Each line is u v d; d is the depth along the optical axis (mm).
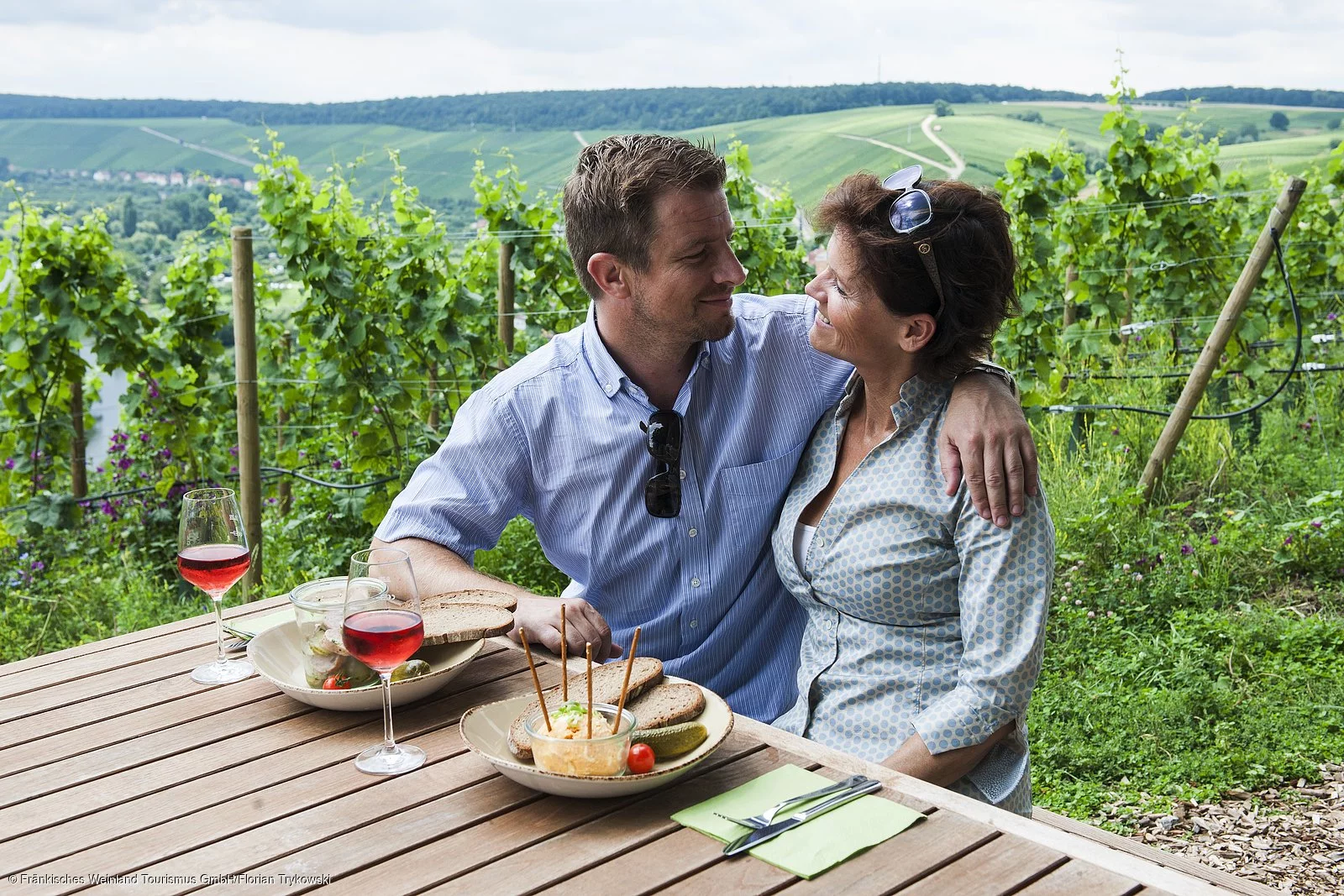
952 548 1900
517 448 2240
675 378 2234
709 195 2055
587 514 2252
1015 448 1800
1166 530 4938
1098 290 6707
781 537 2137
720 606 2258
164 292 6215
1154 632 4164
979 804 1387
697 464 2217
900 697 1934
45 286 5477
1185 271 6645
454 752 1534
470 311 5633
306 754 1535
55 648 4461
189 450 5953
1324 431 6039
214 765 1506
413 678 1666
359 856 1271
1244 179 8586
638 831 1320
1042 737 3492
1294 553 4656
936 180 1910
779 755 1524
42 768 1503
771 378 2240
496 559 4719
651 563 2242
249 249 4480
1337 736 3449
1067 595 4367
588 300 6207
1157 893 1194
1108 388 6457
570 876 1228
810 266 7023
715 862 1255
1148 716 3547
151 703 1718
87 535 5547
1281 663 3887
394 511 2244
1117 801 3199
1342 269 7473
